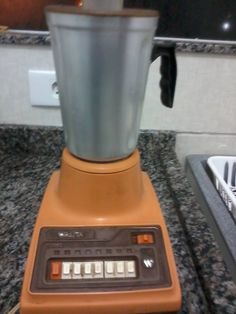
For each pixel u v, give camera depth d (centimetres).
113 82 38
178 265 47
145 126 79
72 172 45
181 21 69
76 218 45
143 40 37
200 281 45
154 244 43
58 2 67
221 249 54
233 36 71
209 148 83
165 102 47
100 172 43
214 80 74
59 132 78
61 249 42
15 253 48
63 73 40
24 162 76
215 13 68
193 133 81
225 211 61
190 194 63
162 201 62
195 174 74
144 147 80
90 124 41
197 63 72
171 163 74
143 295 38
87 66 37
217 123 79
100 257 41
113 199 45
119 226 45
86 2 37
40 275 39
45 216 46
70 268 40
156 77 72
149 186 54
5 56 71
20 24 69
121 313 38
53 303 37
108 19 34
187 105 77
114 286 38
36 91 74
